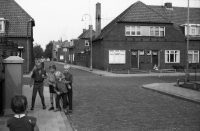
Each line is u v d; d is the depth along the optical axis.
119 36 35.34
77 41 64.50
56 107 9.20
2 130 6.54
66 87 9.08
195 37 37.72
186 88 15.30
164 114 8.80
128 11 35.97
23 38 30.94
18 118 3.36
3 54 13.68
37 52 71.25
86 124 7.52
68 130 6.75
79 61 57.50
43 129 6.81
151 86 16.48
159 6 41.84
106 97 12.62
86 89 15.80
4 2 33.47
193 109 9.68
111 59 35.31
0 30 30.36
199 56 37.78
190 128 7.02
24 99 3.40
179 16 40.88
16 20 31.98
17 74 8.36
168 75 27.30
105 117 8.40
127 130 6.86
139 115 8.66
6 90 8.30
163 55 36.62
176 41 36.94
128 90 15.36
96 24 40.12
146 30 36.00
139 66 35.78
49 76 9.41
